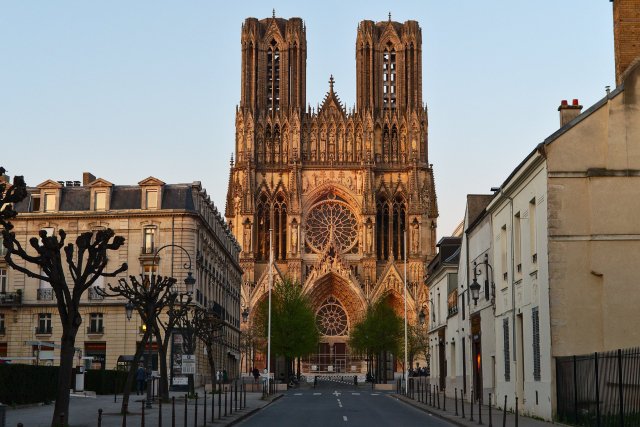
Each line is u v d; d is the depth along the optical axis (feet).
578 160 143.43
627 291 140.87
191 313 310.86
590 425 124.26
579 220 142.51
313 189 522.88
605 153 143.64
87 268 124.57
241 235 509.35
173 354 296.51
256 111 530.27
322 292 522.06
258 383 328.08
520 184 162.81
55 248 120.47
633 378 114.11
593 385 125.18
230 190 520.01
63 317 122.11
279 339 430.61
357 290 510.99
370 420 157.07
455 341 254.47
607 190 142.82
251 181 514.68
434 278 308.40
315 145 528.63
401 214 524.52
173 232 323.16
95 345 318.45
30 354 323.57
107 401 212.02
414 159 521.65
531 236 156.25
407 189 521.65
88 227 327.67
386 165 526.98
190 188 330.75
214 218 386.11
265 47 540.52
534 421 142.61
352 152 527.40
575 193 143.02
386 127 531.09
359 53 542.57
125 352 315.78
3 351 325.42
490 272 193.77
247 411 177.37
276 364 496.64
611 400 119.34
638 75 144.36
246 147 518.37
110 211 326.44
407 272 511.40
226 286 432.66
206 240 355.56
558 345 140.56
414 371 481.46
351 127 529.04
